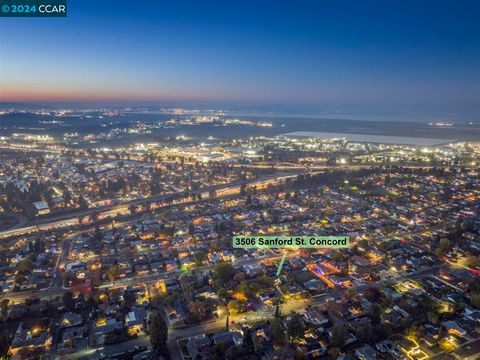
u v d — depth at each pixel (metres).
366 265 189.25
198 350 124.56
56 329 138.25
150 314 146.00
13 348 126.06
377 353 123.75
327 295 162.75
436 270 185.50
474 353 124.19
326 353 126.75
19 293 164.38
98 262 193.25
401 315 145.50
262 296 160.62
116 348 127.69
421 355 123.12
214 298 158.88
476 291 159.75
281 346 128.88
